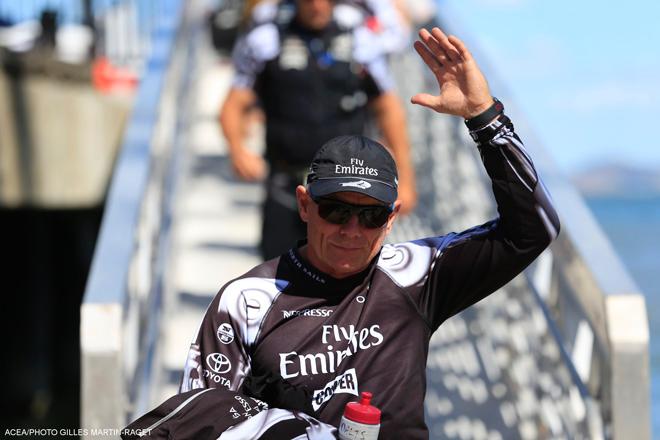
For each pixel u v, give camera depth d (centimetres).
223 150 1770
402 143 993
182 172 1581
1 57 1855
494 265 536
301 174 962
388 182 511
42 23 2042
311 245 529
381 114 993
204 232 1506
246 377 519
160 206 1198
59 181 1975
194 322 1234
